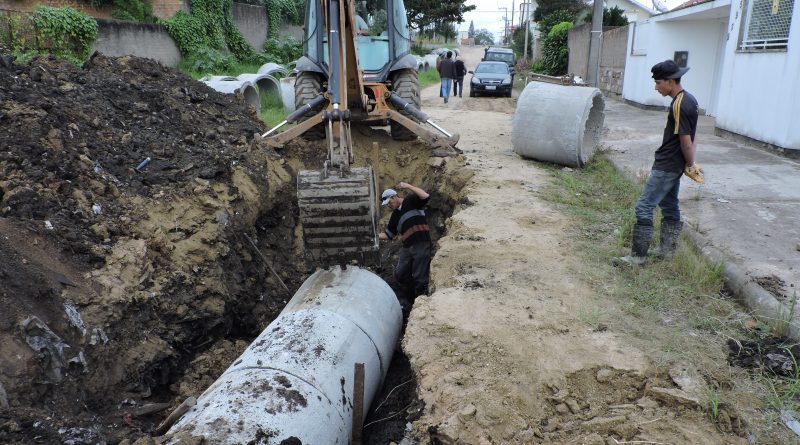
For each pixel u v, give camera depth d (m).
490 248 5.69
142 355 4.59
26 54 11.85
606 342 4.05
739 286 4.77
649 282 4.93
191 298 5.31
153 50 17.12
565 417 3.49
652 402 3.52
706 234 5.88
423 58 36.94
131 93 7.74
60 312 4.14
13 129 5.53
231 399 3.76
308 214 4.77
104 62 8.41
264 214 7.34
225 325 5.71
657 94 16.64
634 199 7.05
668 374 3.72
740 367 3.81
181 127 7.65
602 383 3.70
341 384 4.27
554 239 5.91
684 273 5.05
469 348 4.04
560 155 8.73
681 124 4.73
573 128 8.50
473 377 3.76
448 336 4.21
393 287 7.28
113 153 6.22
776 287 4.69
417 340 4.22
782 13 9.26
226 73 18.39
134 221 5.44
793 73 8.81
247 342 5.92
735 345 4.04
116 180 5.83
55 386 3.83
